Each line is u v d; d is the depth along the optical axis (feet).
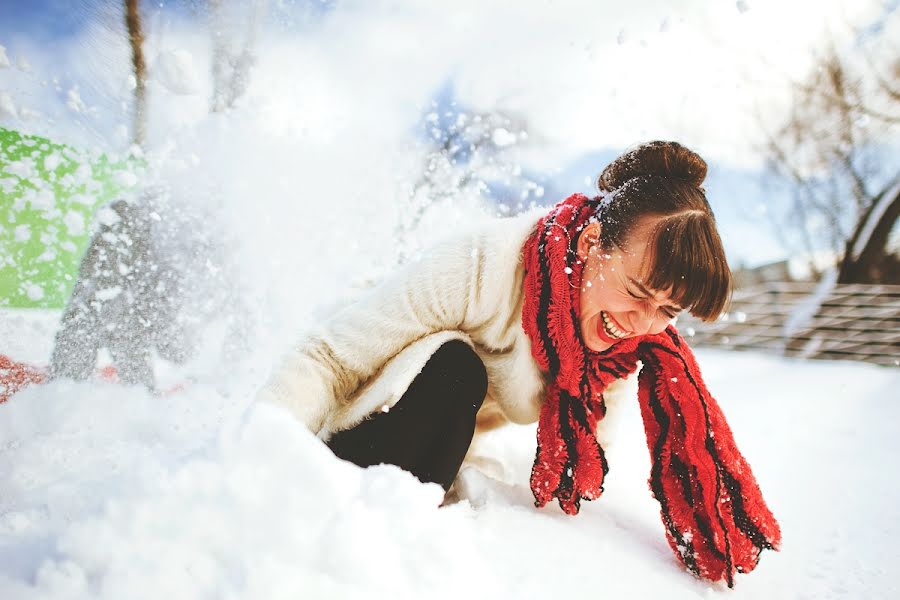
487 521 3.68
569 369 3.83
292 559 2.38
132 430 4.82
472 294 3.91
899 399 9.93
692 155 3.70
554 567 3.22
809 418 8.82
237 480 2.47
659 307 3.70
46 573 2.27
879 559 4.09
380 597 2.36
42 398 5.19
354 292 4.55
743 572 3.78
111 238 6.07
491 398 4.42
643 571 3.50
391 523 2.57
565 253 3.78
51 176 5.62
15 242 5.90
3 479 3.74
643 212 3.55
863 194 20.85
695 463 3.91
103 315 5.90
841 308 16.87
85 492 2.98
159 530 2.38
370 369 3.86
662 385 4.09
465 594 2.53
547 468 3.97
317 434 3.92
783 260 21.67
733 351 17.16
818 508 5.02
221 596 2.25
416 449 3.66
